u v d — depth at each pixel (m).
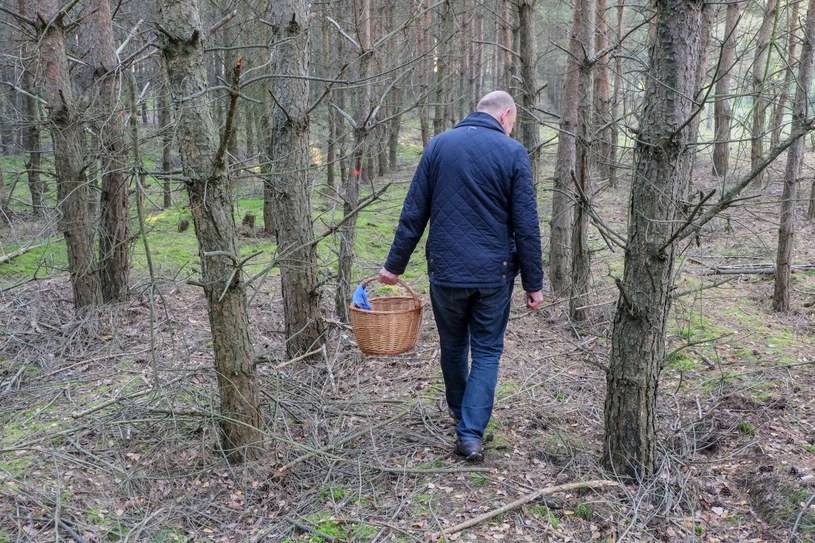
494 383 3.22
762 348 4.87
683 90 2.61
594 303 5.91
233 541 2.68
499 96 3.24
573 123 6.09
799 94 4.51
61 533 2.61
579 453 3.26
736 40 3.70
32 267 7.25
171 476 3.11
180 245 8.77
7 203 5.73
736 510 2.82
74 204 5.57
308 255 4.55
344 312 5.31
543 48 19.39
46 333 5.36
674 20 2.56
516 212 3.04
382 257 8.77
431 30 8.72
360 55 5.03
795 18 5.09
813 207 9.35
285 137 4.39
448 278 3.10
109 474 3.12
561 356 4.86
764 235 8.09
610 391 3.02
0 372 4.62
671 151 2.64
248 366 3.22
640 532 2.64
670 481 2.99
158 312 5.94
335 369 4.56
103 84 5.59
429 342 5.15
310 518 2.81
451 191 3.06
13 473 3.03
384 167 17.11
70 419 3.73
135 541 2.62
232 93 2.42
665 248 2.69
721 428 3.59
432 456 3.30
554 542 2.60
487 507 2.82
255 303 6.31
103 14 5.64
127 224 6.01
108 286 6.04
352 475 3.14
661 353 2.93
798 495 2.75
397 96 11.09
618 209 11.02
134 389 4.21
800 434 3.42
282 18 4.21
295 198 4.46
